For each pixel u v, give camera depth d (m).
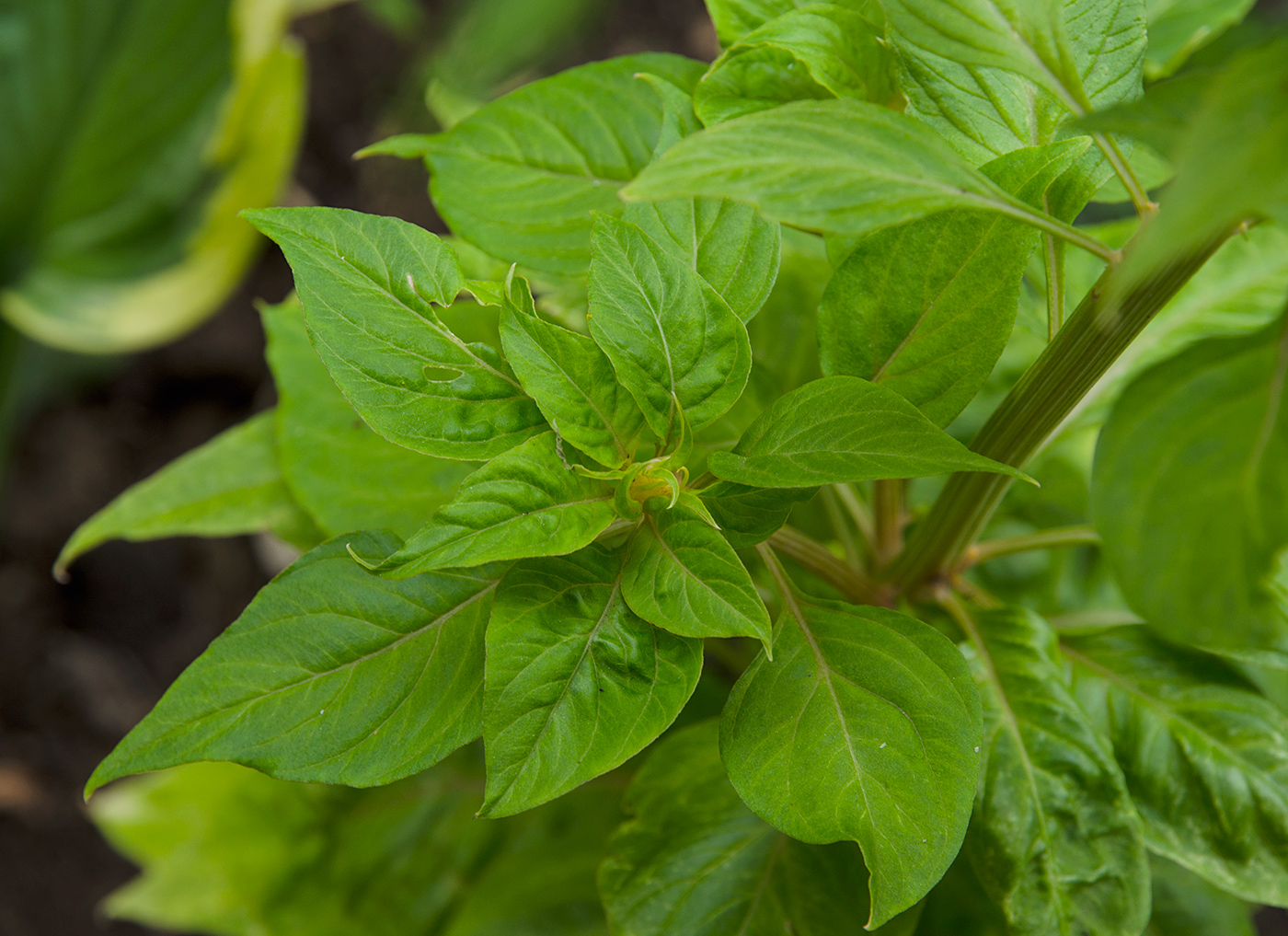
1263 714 0.73
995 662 0.73
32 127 1.48
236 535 1.84
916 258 0.69
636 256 0.67
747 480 0.66
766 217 0.63
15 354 1.69
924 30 0.67
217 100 1.59
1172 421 0.64
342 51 2.05
